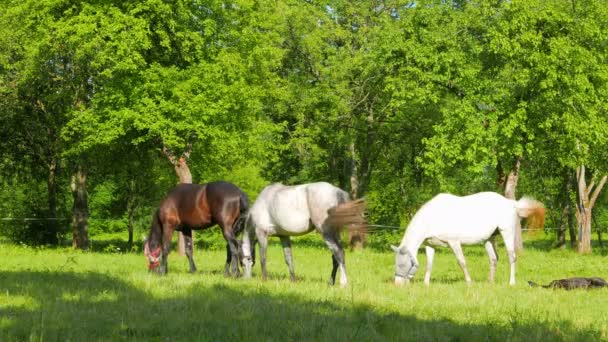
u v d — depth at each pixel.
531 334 8.08
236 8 28.78
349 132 36.28
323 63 36.94
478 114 28.23
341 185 41.19
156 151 31.02
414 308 10.41
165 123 25.73
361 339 7.64
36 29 28.48
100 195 54.38
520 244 24.70
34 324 8.30
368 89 36.12
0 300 10.59
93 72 29.67
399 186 41.56
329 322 8.55
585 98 27.70
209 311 9.52
